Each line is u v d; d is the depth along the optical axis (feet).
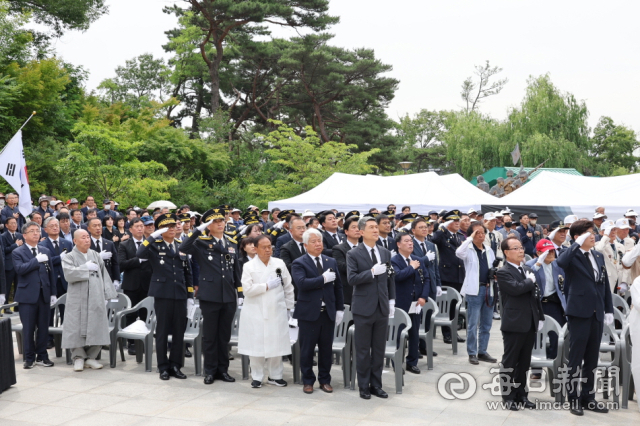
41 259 27.20
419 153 213.87
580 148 129.90
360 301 22.68
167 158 97.19
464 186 59.26
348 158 101.35
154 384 24.76
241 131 146.20
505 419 20.39
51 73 82.33
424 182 56.18
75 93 101.81
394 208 46.73
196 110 162.40
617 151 202.49
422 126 234.58
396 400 22.53
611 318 21.86
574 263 21.16
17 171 39.11
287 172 123.34
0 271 29.53
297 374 25.02
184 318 26.02
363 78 139.85
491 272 28.55
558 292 24.95
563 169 116.88
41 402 22.30
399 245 26.45
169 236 26.21
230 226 37.22
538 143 122.83
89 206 52.24
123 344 28.84
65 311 26.71
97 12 102.47
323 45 133.49
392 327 24.71
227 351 25.45
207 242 25.04
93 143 69.05
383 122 147.74
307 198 57.57
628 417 20.70
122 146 68.59
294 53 128.06
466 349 31.53
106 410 21.36
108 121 97.25
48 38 102.58
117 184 69.67
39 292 27.53
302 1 121.08
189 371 27.12
